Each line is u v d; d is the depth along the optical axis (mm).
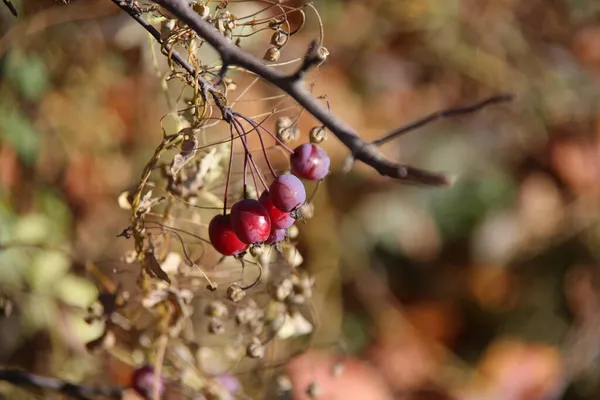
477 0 1135
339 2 1056
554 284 1126
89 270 764
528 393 1084
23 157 881
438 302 1097
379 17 1081
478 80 1125
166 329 712
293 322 721
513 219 1102
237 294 660
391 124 1064
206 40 619
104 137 911
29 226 865
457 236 1092
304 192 617
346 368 990
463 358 1093
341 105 1030
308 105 617
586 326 1126
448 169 1074
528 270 1127
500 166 1109
